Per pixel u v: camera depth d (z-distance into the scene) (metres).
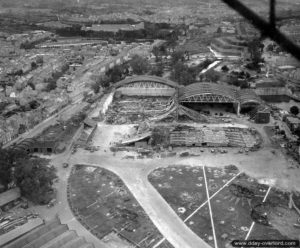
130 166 170.12
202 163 171.50
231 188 149.50
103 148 189.50
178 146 189.75
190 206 137.88
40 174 142.88
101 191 149.25
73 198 144.50
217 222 128.25
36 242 110.00
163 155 180.00
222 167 167.38
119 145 192.25
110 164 172.38
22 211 135.38
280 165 168.00
